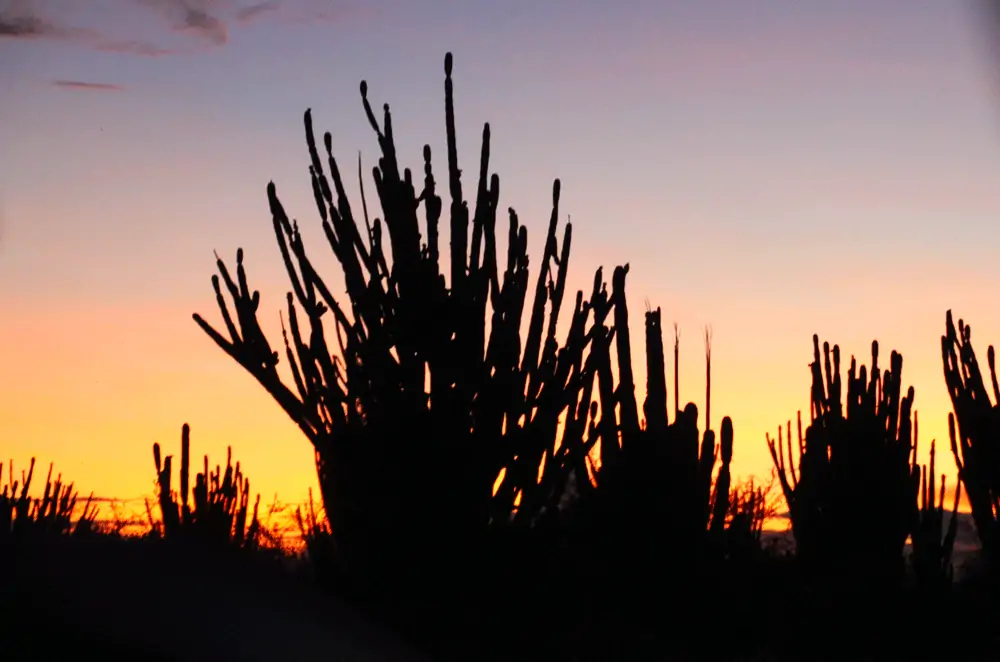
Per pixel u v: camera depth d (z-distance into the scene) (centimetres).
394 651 542
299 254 605
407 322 599
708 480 664
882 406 792
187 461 695
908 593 712
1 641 475
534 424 602
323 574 603
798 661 649
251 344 605
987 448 844
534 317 603
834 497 781
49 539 605
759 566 717
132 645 494
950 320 895
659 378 663
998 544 816
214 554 596
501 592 585
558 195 619
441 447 596
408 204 608
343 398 602
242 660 502
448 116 604
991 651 693
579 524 658
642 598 631
